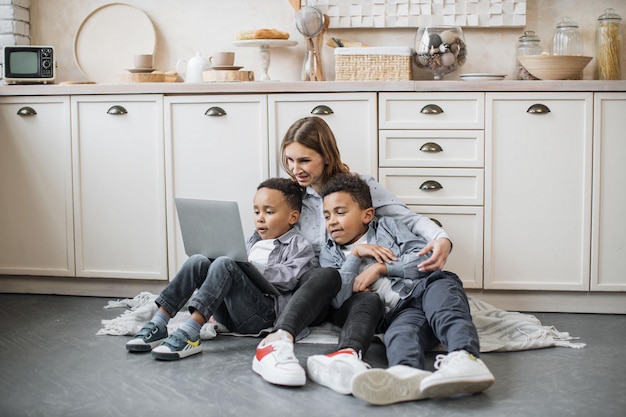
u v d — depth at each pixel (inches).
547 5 134.6
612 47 129.5
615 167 116.0
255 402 78.2
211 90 120.9
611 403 77.5
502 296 120.0
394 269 97.2
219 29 141.5
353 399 79.0
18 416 75.0
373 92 118.0
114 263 127.0
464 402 77.9
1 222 129.8
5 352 96.8
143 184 124.9
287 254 102.9
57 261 128.8
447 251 99.0
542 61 121.7
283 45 135.4
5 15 139.3
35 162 127.8
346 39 138.0
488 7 133.9
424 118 117.7
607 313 118.7
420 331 89.5
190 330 93.3
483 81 116.2
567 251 117.6
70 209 127.4
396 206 108.2
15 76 129.6
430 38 127.2
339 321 99.1
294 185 107.2
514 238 118.0
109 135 125.0
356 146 119.2
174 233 124.6
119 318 109.1
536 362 92.1
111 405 77.7
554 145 116.3
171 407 77.0
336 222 101.8
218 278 93.9
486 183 117.3
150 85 122.2
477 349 80.4
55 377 86.7
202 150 122.9
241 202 122.8
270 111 120.3
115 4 142.9
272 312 100.0
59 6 144.6
